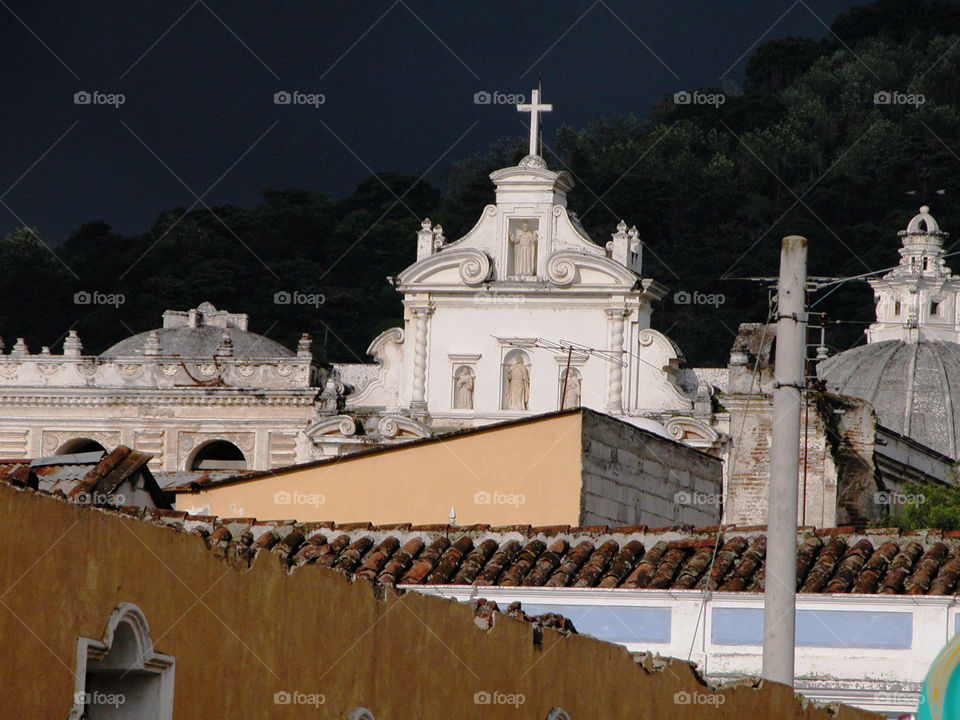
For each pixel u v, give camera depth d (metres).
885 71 132.62
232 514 35.22
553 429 35.03
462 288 73.31
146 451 76.69
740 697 23.52
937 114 126.00
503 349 72.94
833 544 28.33
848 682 26.22
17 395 77.50
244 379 76.38
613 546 28.64
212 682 16.72
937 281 98.31
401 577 27.78
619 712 22.22
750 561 27.77
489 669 20.36
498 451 34.94
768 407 58.06
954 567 27.28
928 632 26.20
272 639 17.52
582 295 72.44
